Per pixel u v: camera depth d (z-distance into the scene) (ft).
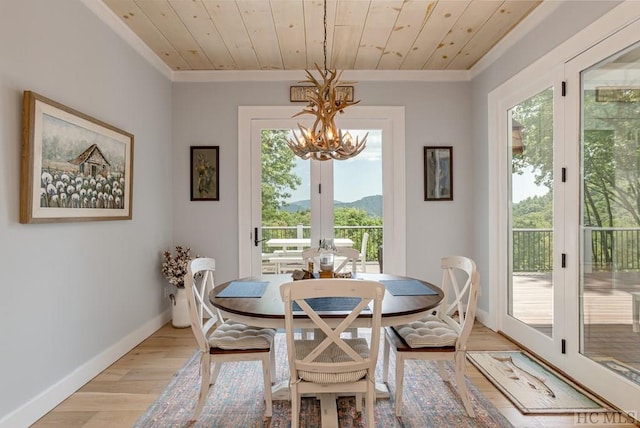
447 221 13.10
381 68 12.73
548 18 8.80
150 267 11.35
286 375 8.59
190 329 11.82
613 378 6.99
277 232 13.06
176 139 12.95
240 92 12.92
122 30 9.59
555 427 6.44
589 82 7.59
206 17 9.30
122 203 9.53
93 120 8.25
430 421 6.68
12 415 6.17
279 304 6.46
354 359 5.66
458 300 7.81
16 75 6.30
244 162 12.95
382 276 8.87
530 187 9.83
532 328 9.70
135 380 8.29
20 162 6.39
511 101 10.57
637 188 6.52
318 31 10.07
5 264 6.07
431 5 8.82
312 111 7.62
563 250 8.34
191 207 12.97
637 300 6.55
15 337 6.25
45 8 6.96
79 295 7.94
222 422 6.69
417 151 13.07
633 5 6.45
